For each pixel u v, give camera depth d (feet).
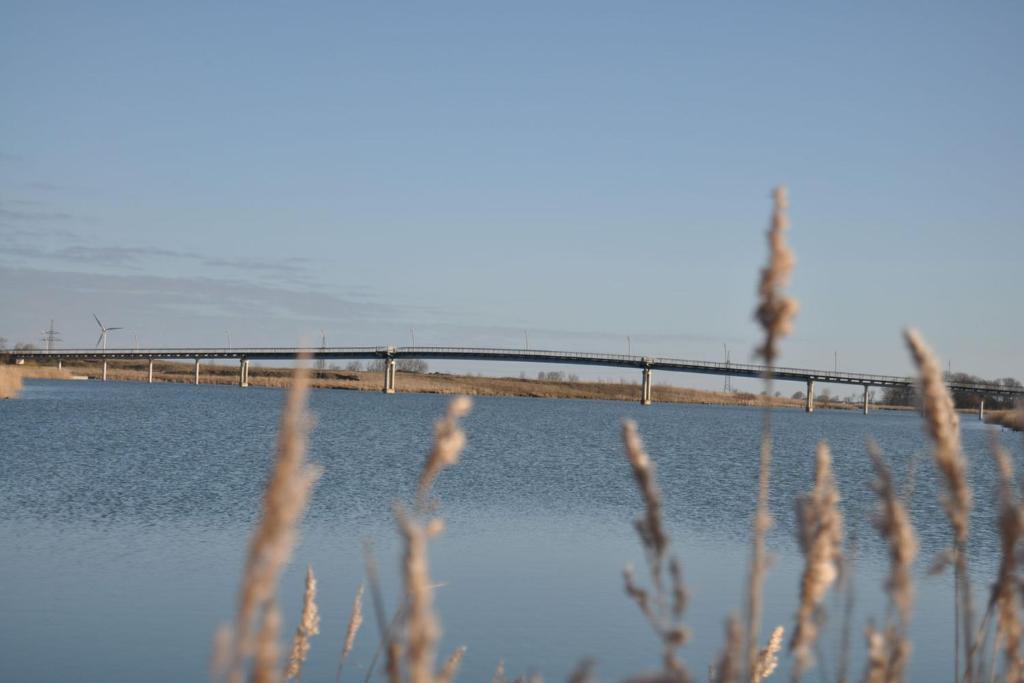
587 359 581.12
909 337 7.43
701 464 177.68
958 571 9.02
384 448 186.80
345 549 71.51
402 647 6.79
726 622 7.75
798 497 8.59
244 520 86.28
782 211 6.32
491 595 57.72
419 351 601.21
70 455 148.56
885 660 8.06
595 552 74.08
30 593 55.31
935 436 7.32
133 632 47.62
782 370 613.52
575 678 7.14
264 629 4.29
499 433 261.44
